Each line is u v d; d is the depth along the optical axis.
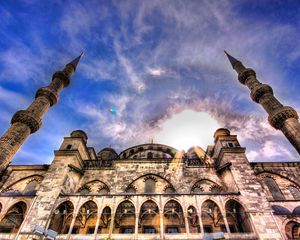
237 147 27.08
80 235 18.89
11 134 28.08
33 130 31.11
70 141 29.84
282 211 21.48
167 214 23.12
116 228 22.34
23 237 18.55
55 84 38.16
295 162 28.03
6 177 27.55
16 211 22.56
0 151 25.84
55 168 24.80
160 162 29.00
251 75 39.69
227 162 25.58
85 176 27.69
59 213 21.94
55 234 18.16
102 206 20.75
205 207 23.53
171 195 21.42
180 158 29.34
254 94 36.06
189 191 25.58
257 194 21.64
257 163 28.02
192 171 27.86
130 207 23.39
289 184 26.09
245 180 23.14
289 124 29.30
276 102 33.09
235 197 21.39
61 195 22.03
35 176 27.72
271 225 19.14
